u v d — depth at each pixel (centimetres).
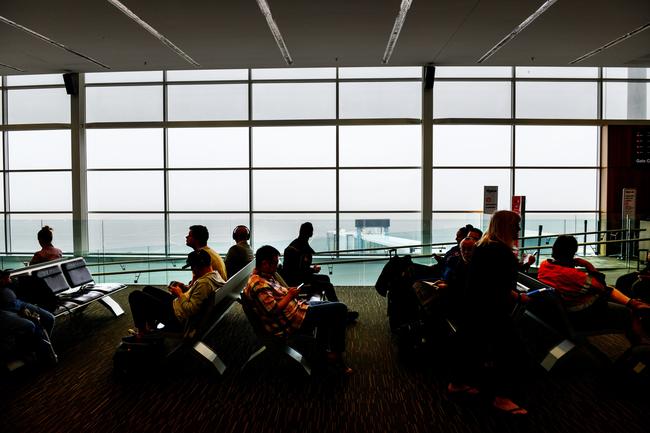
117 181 1024
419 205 1005
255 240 1012
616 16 605
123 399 304
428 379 334
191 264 344
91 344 424
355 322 493
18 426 269
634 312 330
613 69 1000
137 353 339
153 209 1028
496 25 637
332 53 772
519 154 1002
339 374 345
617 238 881
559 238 353
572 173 1009
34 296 383
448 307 355
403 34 675
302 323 332
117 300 621
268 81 1004
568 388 314
